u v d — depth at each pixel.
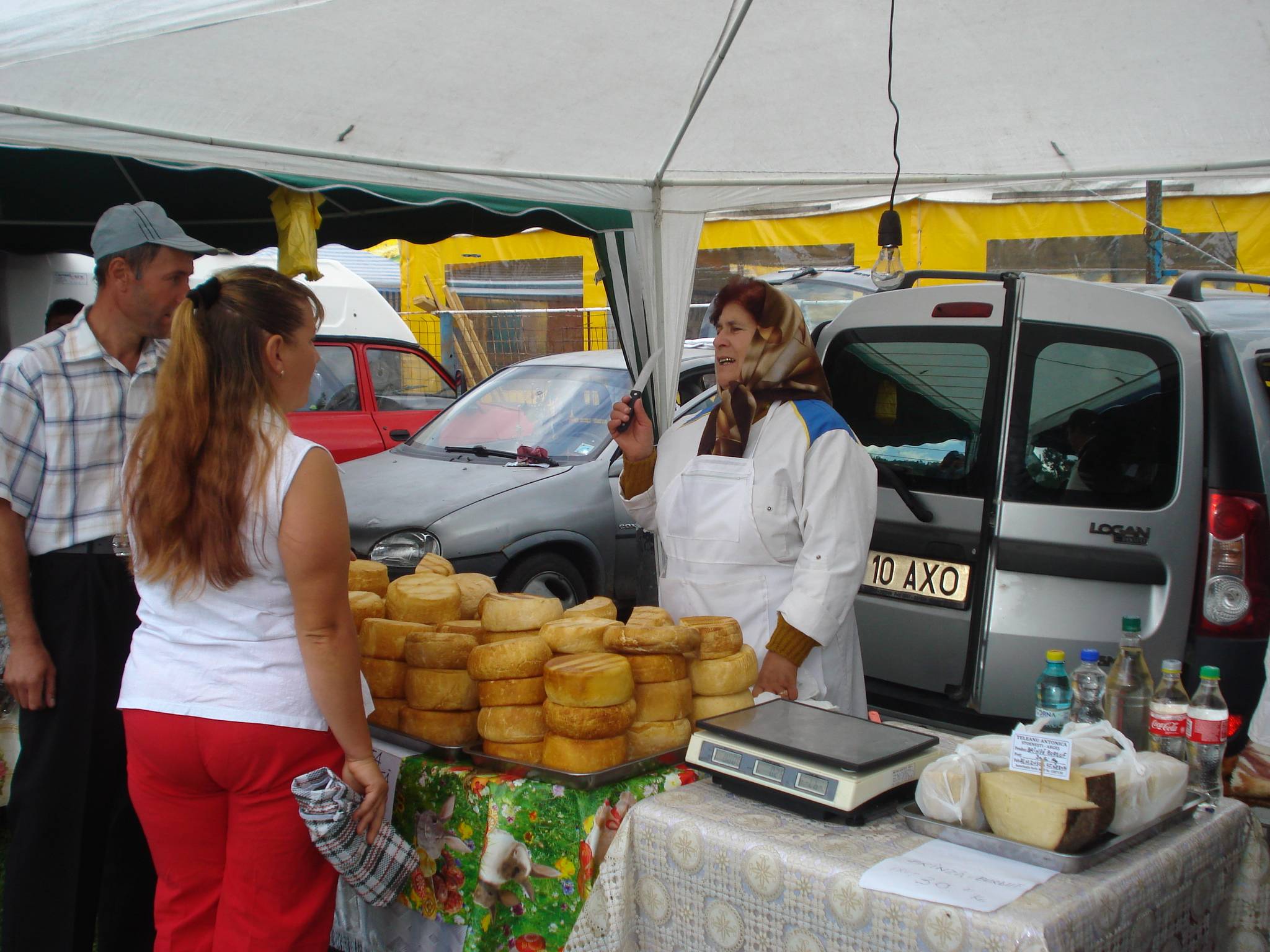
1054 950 1.40
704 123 3.42
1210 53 2.69
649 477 3.21
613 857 1.89
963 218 8.87
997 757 1.83
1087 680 2.33
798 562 2.69
